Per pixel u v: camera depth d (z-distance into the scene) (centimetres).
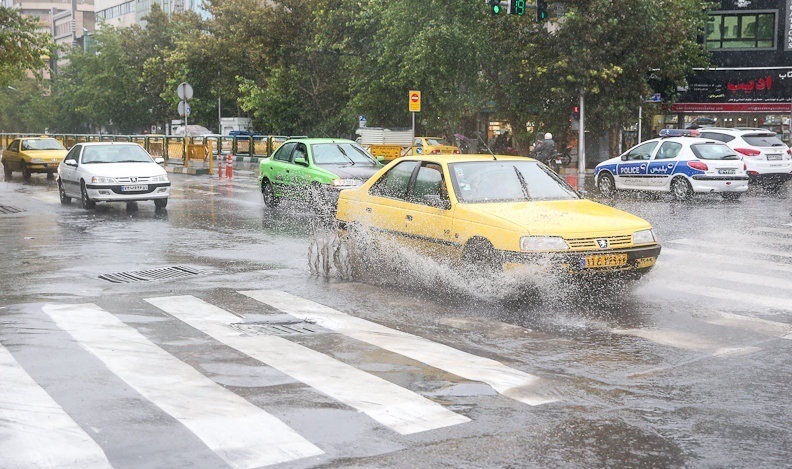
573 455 467
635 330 764
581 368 642
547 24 3788
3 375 615
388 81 4000
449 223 933
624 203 2092
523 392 580
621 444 484
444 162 985
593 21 3412
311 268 1088
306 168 1833
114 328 769
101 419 520
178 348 697
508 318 811
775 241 1367
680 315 827
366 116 4403
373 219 1045
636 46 3497
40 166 3203
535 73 3516
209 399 560
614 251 859
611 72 3384
